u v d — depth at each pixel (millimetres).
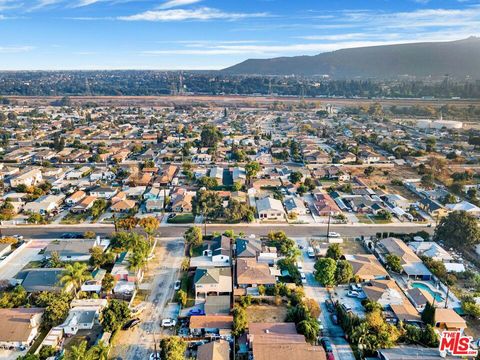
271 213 135250
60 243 109562
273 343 69062
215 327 76500
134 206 142750
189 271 99625
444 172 187500
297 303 84625
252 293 89312
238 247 108375
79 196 152125
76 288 89188
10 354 71125
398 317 79500
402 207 145500
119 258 101438
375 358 69750
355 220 134625
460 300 87625
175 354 66562
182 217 135375
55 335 74188
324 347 72625
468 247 112125
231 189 166000
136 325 79188
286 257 102562
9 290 90688
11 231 124062
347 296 89375
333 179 184000
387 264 101750
